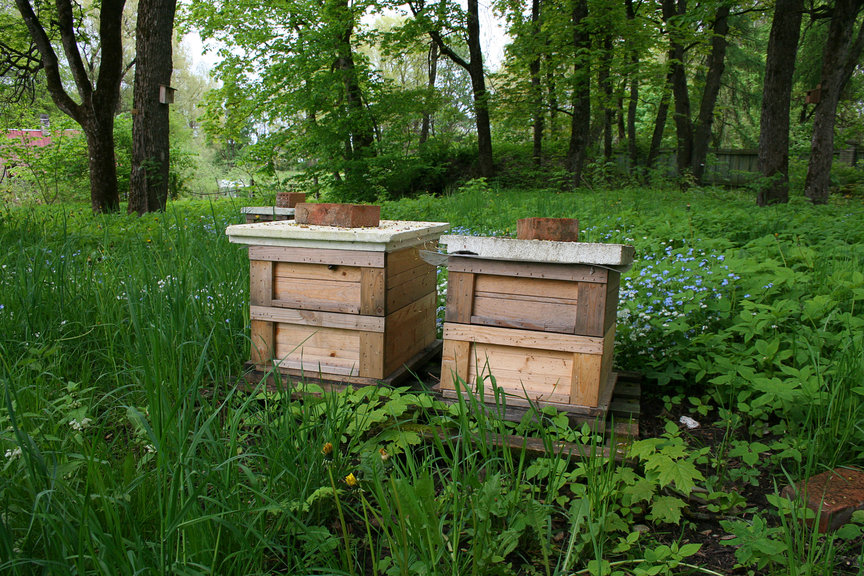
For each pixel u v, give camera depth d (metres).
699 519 2.40
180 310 3.39
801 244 5.67
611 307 3.03
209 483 2.12
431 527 1.77
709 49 18.94
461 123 35.03
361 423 2.55
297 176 19.00
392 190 19.34
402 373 3.37
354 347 3.30
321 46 17.47
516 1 21.08
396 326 3.36
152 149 10.34
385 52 19.39
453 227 7.91
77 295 3.78
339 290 3.26
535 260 2.84
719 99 31.19
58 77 11.68
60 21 11.37
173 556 1.73
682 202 11.34
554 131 23.67
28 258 4.14
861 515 2.21
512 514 2.12
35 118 24.56
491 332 3.00
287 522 2.14
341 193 18.94
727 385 3.34
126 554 1.64
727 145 37.66
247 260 4.72
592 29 16.33
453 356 3.07
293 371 3.35
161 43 10.19
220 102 20.39
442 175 21.11
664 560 2.03
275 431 2.38
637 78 17.86
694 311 4.01
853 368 2.82
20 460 1.99
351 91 18.80
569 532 2.24
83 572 1.57
